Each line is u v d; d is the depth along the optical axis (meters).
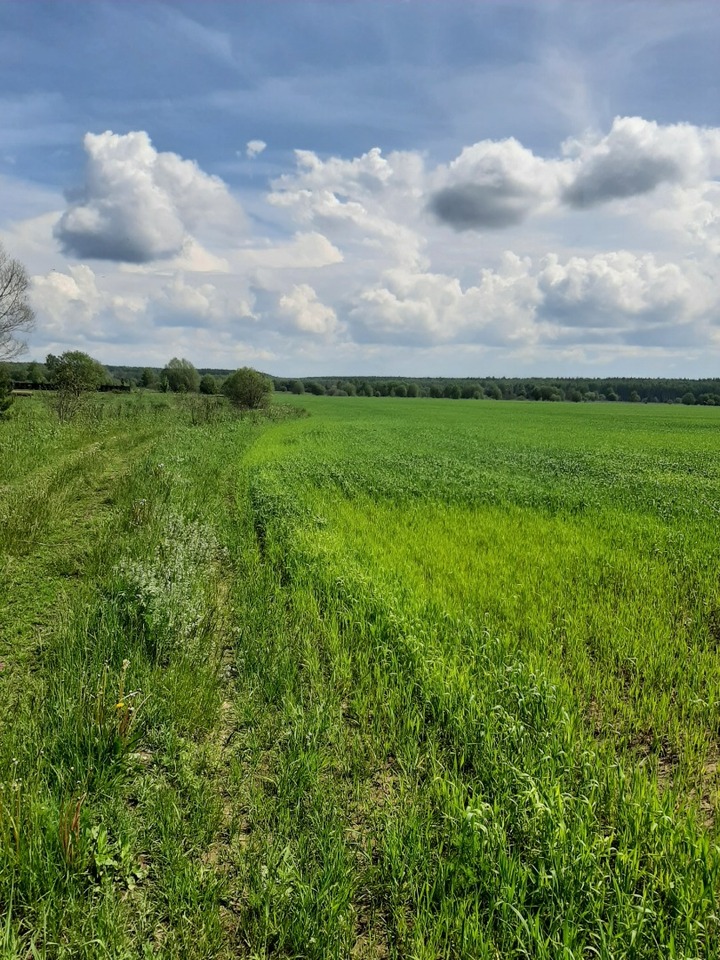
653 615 7.75
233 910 3.56
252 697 5.89
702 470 26.45
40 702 5.41
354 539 11.85
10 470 17.44
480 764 4.65
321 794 4.39
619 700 5.82
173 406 52.72
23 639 6.94
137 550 10.07
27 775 4.36
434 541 11.75
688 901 3.38
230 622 7.93
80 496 14.99
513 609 7.90
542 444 40.03
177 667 6.26
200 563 9.98
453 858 3.75
